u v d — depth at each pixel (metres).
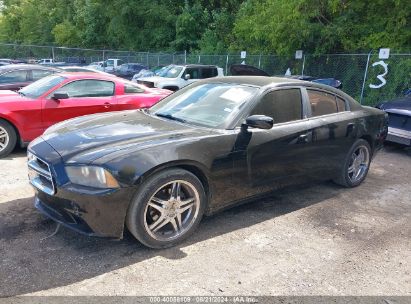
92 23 39.38
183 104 4.44
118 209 3.12
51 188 3.29
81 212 3.09
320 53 18.09
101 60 30.08
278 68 20.53
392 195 5.18
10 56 27.89
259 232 3.87
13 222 3.81
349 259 3.44
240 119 3.93
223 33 29.50
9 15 56.34
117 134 3.60
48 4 51.03
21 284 2.84
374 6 16.69
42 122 6.44
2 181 5.03
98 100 7.00
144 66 25.22
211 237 3.71
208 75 16.23
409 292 3.00
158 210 3.36
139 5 34.00
